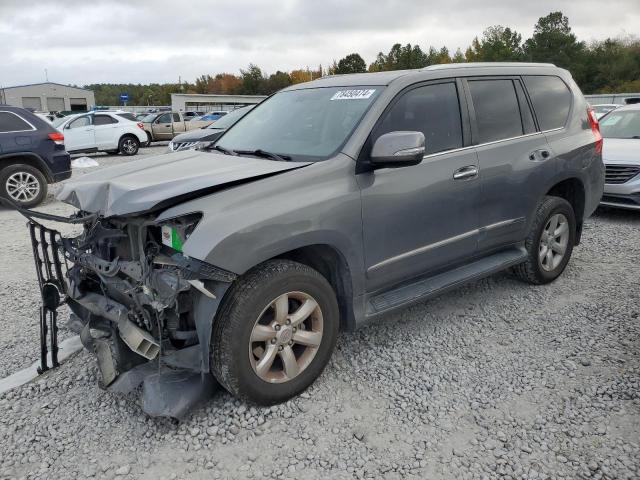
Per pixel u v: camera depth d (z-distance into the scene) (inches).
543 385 131.7
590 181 197.8
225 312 114.0
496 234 167.2
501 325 164.4
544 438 112.7
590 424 116.7
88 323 132.9
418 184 141.8
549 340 154.3
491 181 160.9
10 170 378.0
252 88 3442.4
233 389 116.5
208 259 105.8
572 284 195.2
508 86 174.7
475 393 129.2
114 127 804.0
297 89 175.5
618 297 182.2
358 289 134.8
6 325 170.9
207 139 389.7
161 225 114.0
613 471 103.0
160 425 118.6
